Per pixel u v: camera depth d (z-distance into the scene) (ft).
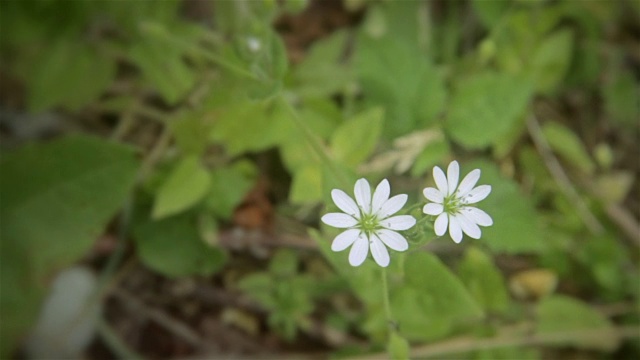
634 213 0.97
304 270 0.89
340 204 0.67
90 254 0.88
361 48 0.84
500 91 0.82
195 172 0.81
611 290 0.90
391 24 0.93
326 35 0.98
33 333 0.84
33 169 0.77
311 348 0.89
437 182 0.67
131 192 0.85
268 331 0.89
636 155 0.98
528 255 0.91
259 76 0.76
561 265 0.90
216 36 0.89
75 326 0.85
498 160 0.92
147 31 0.80
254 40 0.76
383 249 0.67
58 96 0.86
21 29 0.87
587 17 0.96
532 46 0.92
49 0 0.86
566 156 0.94
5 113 0.91
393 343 0.70
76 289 0.86
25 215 0.77
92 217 0.78
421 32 0.93
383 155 0.83
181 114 0.85
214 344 0.89
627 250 0.94
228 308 0.89
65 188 0.77
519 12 0.91
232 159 0.89
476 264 0.82
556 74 0.92
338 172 0.73
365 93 0.84
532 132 0.93
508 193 0.80
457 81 0.92
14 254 0.77
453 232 0.67
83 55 0.87
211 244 0.85
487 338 0.84
